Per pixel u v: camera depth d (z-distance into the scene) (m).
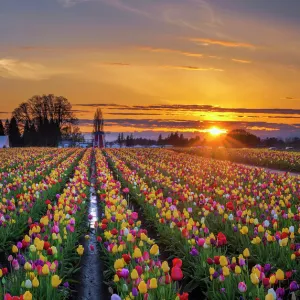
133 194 17.70
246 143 102.06
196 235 8.65
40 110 118.38
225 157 48.38
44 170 25.72
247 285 6.28
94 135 130.88
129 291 6.12
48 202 11.81
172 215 11.05
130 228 9.77
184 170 25.78
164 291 5.80
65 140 124.62
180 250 8.89
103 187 16.31
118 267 6.32
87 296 7.72
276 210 11.10
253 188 16.36
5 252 9.73
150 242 8.09
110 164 39.84
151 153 58.41
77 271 8.91
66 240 9.58
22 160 39.28
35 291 6.27
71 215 11.55
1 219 10.23
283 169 35.00
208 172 25.39
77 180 19.17
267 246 8.39
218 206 11.38
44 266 6.16
